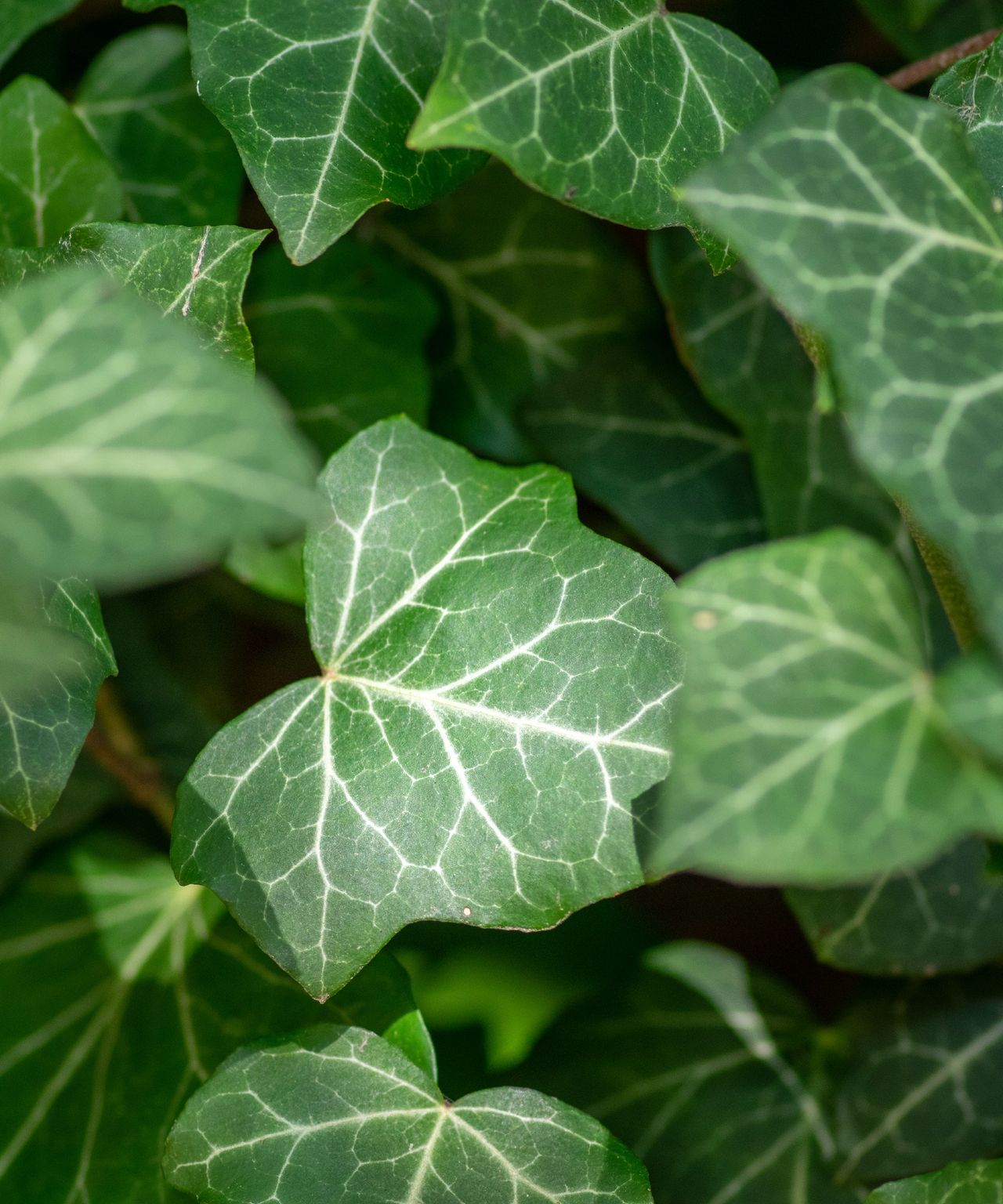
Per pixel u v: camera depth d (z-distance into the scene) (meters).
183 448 0.17
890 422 0.18
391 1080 0.21
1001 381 0.18
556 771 0.21
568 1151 0.21
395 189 0.22
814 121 0.19
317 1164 0.21
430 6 0.22
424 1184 0.21
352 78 0.22
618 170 0.21
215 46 0.22
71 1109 0.23
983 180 0.19
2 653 0.17
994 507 0.18
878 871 0.17
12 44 0.24
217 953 0.24
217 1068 0.21
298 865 0.21
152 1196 0.22
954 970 0.24
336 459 0.21
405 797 0.21
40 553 0.17
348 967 0.21
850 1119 0.24
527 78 0.20
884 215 0.18
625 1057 0.25
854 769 0.17
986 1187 0.21
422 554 0.21
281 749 0.21
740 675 0.17
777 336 0.25
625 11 0.21
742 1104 0.25
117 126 0.25
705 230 0.21
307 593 0.21
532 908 0.21
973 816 0.17
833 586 0.18
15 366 0.17
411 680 0.21
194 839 0.21
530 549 0.21
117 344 0.17
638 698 0.21
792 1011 0.25
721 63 0.22
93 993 0.24
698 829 0.17
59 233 0.24
